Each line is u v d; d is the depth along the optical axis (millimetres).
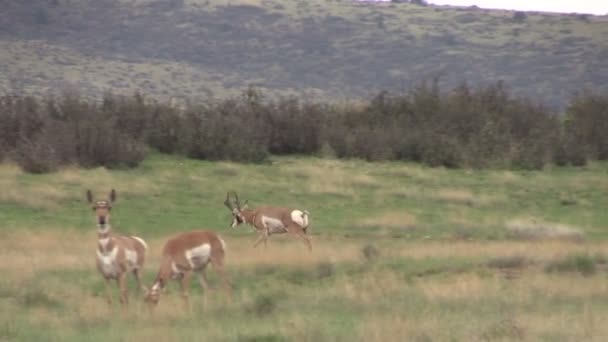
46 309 67625
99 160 145875
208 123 163500
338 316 62812
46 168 139250
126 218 115938
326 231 112375
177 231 110375
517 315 61562
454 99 185875
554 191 141625
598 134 175000
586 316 59656
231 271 82500
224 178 142375
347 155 166375
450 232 111875
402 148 165125
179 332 57719
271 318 62438
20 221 112188
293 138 167625
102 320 62875
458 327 56812
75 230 107500
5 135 153250
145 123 165125
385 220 116562
